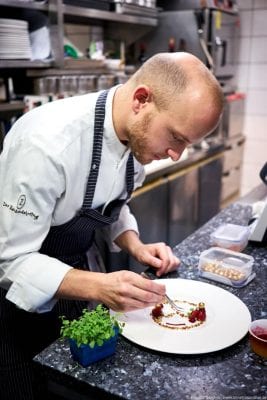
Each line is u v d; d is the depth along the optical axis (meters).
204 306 0.91
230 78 3.81
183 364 0.75
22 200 0.91
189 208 3.20
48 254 1.14
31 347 1.18
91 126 0.99
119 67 2.96
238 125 3.87
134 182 1.26
